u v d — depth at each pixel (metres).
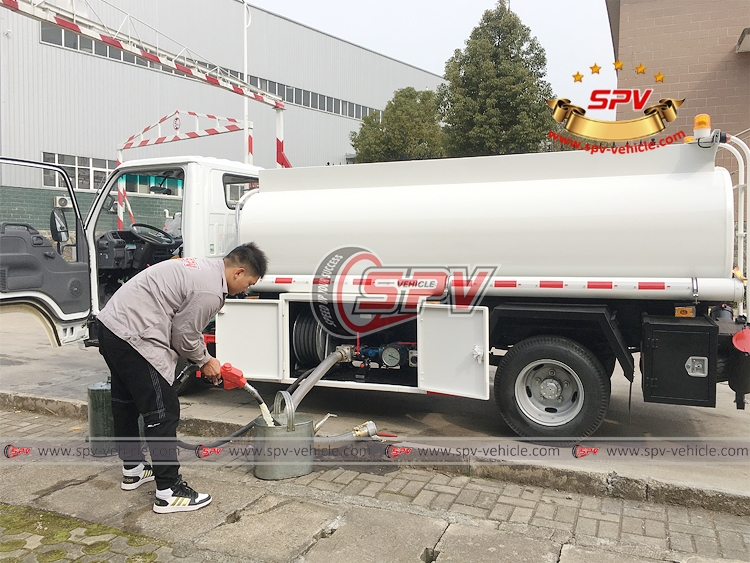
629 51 10.34
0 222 4.78
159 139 9.26
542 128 15.27
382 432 4.46
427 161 4.54
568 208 4.04
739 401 3.84
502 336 4.52
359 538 2.94
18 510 3.31
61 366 7.06
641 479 3.39
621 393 5.69
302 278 4.72
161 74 20.38
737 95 9.78
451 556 2.77
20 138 16.84
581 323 4.19
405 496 3.46
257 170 5.98
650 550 2.81
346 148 30.08
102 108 18.75
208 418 4.66
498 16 15.84
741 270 4.01
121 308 3.24
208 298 3.26
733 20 9.70
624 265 3.94
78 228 5.34
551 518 3.18
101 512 3.26
